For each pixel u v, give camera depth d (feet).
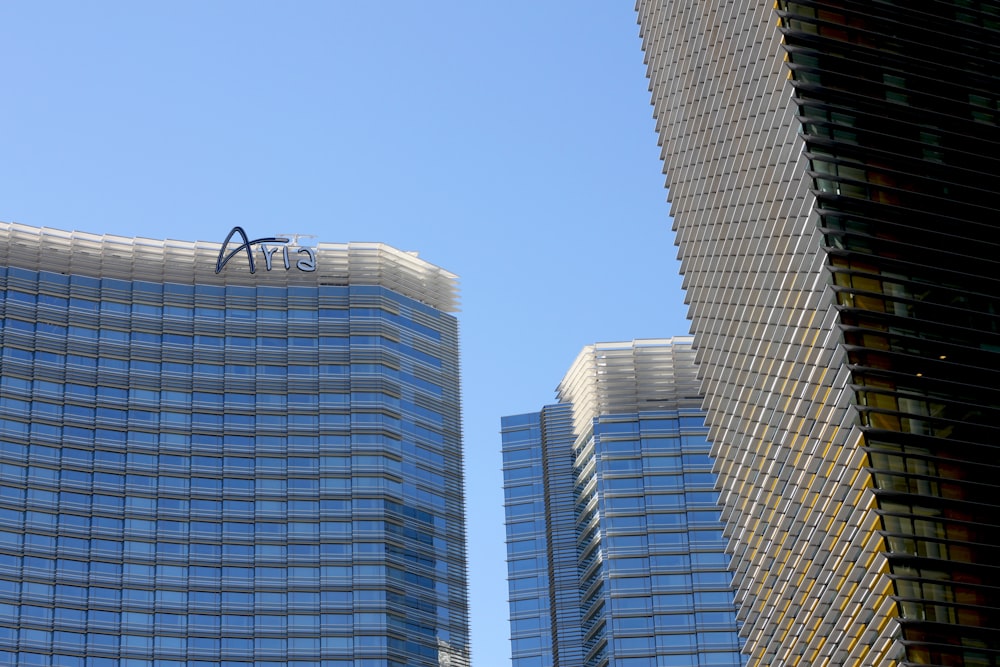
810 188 314.55
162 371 616.80
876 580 287.07
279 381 627.46
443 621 605.31
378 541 601.21
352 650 576.61
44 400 592.60
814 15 332.60
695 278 392.47
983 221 319.68
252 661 569.64
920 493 287.69
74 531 573.74
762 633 351.46
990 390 299.79
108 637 559.38
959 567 281.74
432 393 655.76
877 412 294.25
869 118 323.98
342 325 644.69
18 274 614.34
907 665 272.10
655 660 630.33
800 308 319.06
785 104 327.06
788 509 325.21
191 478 599.16
